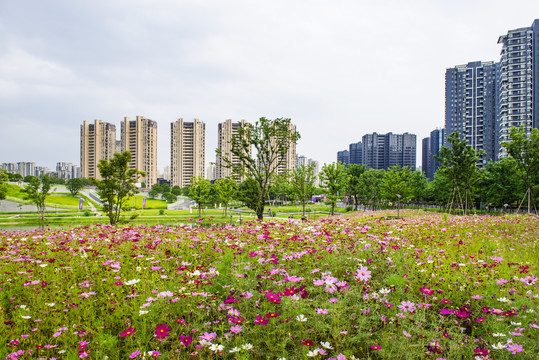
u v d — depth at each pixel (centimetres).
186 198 10519
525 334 301
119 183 2056
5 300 392
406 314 306
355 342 293
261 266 461
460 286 395
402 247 580
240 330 286
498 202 3916
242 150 2994
